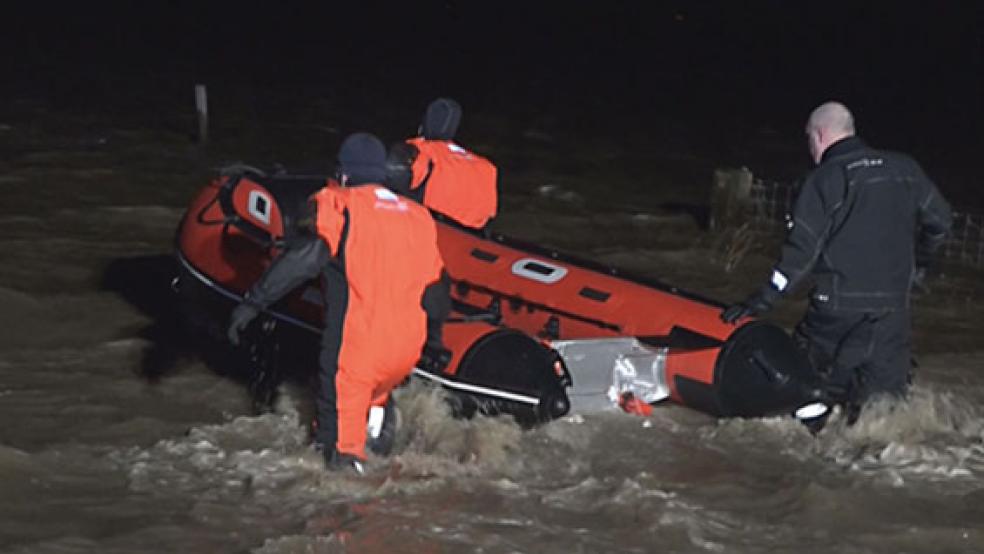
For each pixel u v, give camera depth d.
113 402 8.30
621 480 7.36
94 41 26.83
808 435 8.21
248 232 8.95
